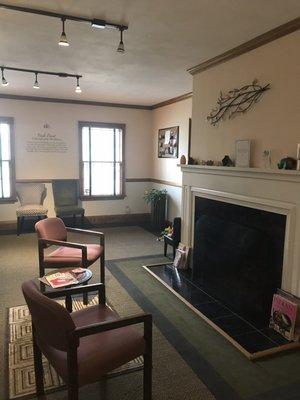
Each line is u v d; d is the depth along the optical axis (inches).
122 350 61.5
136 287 129.0
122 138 250.7
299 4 83.4
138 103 242.7
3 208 223.8
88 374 56.7
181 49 118.6
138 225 245.3
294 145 95.0
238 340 92.2
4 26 100.3
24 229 222.2
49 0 83.6
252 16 90.8
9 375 77.0
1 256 165.6
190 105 201.2
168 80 167.6
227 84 123.0
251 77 110.7
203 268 131.9
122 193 256.5
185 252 145.5
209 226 126.9
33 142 226.2
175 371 79.0
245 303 107.8
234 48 115.8
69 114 233.0
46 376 76.3
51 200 235.3
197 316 106.7
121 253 174.6
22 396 70.6
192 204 143.1
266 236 101.7
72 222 235.8
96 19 94.0
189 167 141.2
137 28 100.4
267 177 100.3
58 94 212.4
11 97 216.2
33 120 224.2
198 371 79.2
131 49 119.8
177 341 91.9
